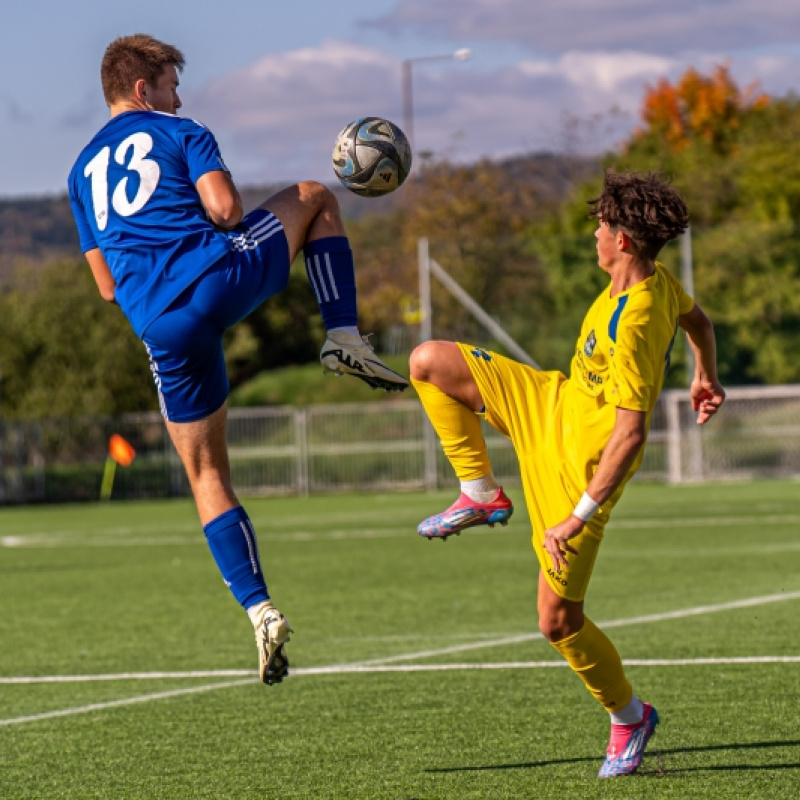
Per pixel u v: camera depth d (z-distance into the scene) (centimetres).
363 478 8038
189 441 1388
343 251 1388
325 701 1927
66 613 3111
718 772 1428
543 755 1545
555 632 1429
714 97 14600
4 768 1570
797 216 10762
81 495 8331
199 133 1350
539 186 13350
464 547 4544
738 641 2330
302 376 10450
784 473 7588
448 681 2052
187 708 1911
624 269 1370
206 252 1308
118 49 1413
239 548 1377
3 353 9731
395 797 1369
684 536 4584
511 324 7506
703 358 1541
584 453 1389
